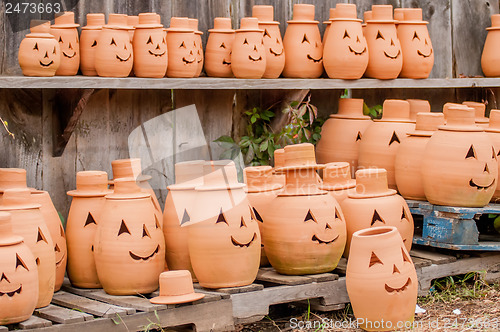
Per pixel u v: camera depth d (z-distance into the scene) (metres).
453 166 3.95
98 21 3.85
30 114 3.84
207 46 4.25
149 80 3.81
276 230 3.61
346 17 4.39
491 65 5.10
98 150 4.07
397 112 4.43
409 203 4.21
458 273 4.13
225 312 3.37
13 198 3.21
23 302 3.00
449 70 5.23
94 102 4.04
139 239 3.39
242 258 3.42
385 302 3.33
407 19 4.66
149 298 3.43
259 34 4.14
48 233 3.29
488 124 4.66
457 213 4.00
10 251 2.99
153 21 3.86
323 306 3.64
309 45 4.38
